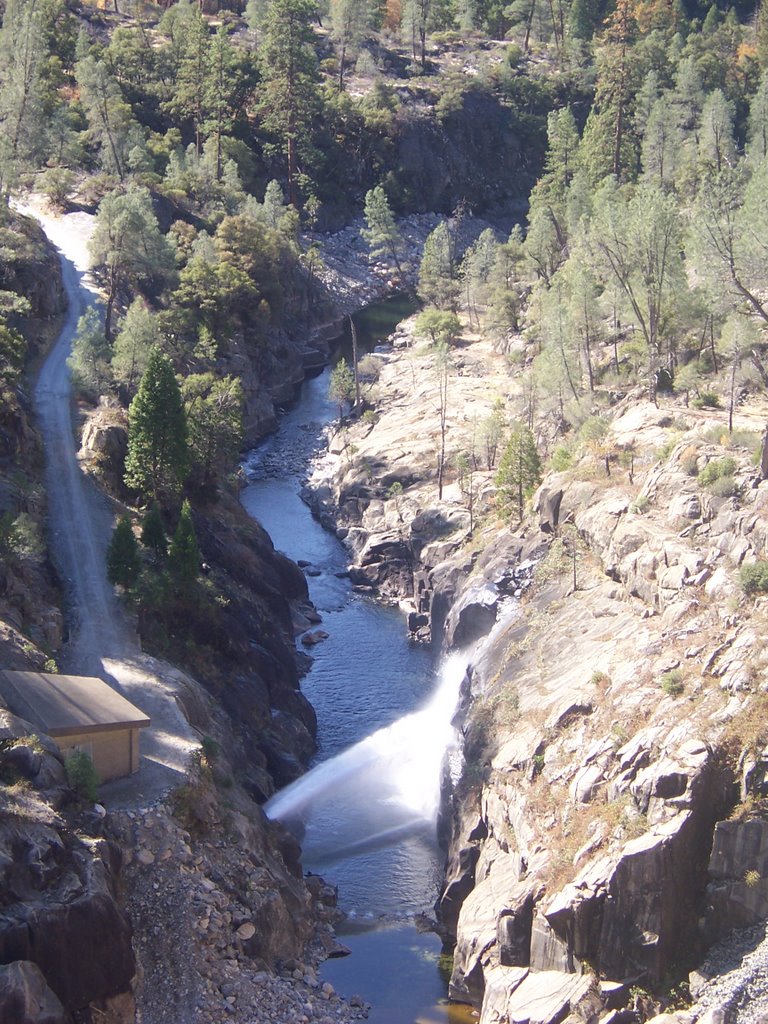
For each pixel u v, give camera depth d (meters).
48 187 153.38
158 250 131.00
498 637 82.69
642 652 66.44
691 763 56.31
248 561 95.12
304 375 161.62
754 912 54.00
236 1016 52.31
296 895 63.09
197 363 130.12
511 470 99.12
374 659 96.69
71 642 71.88
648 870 53.78
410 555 109.88
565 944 54.91
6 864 47.66
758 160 159.75
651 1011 52.69
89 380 103.12
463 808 69.19
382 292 195.50
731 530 71.00
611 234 114.00
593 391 109.56
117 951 48.72
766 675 59.28
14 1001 43.81
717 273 94.25
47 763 54.47
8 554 72.38
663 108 174.50
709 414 96.25
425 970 61.47
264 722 79.94
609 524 81.56
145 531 82.00
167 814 57.91
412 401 138.00
